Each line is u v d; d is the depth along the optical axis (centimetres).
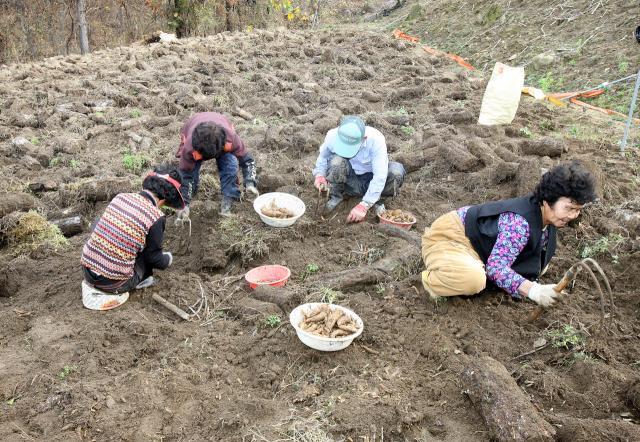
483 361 277
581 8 1009
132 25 2142
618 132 633
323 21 1916
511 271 299
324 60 1055
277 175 547
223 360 315
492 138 629
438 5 1382
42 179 565
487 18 1158
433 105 770
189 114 768
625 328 320
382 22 1540
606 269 380
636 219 425
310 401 278
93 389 281
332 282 385
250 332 340
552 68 893
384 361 307
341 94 852
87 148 654
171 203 376
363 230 462
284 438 247
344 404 268
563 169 279
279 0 1720
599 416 259
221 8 1773
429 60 1037
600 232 431
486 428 253
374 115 702
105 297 361
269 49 1148
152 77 930
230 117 754
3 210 486
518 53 987
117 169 588
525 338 318
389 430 254
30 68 991
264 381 294
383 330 331
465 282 316
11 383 292
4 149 625
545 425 240
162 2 1798
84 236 478
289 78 938
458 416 264
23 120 715
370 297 376
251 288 385
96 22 2077
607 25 925
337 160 461
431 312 344
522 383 283
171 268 429
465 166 557
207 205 503
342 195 506
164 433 260
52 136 689
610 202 474
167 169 365
